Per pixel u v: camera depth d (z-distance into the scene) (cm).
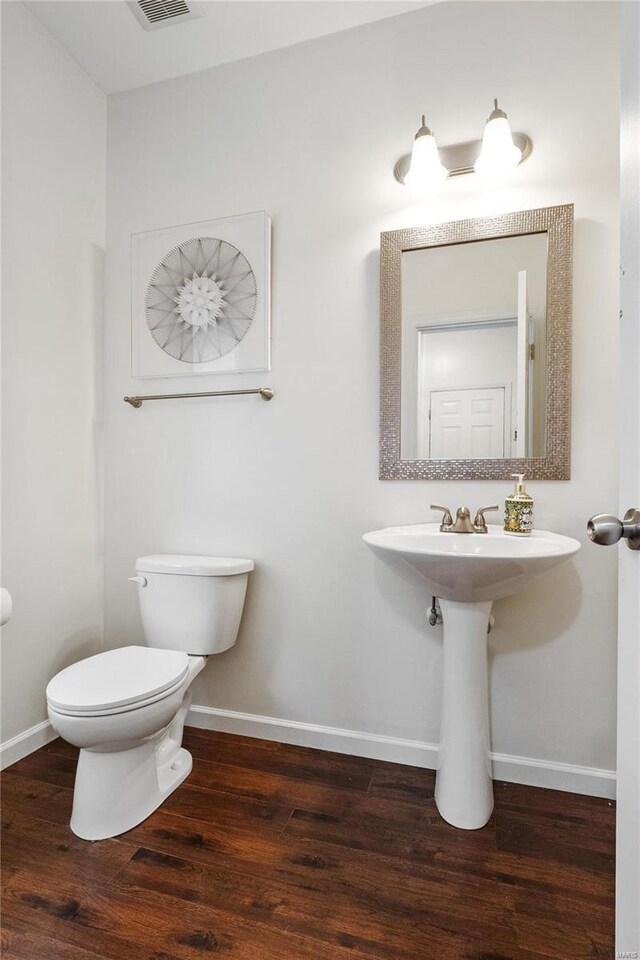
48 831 131
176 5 166
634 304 64
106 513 205
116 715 123
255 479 184
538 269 154
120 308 204
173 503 196
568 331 150
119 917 105
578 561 150
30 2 167
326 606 176
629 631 63
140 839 129
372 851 125
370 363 171
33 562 173
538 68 156
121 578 204
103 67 193
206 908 108
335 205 176
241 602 175
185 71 194
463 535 146
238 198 188
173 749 162
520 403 156
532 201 155
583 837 130
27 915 106
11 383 165
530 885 114
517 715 156
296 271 180
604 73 150
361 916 106
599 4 151
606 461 148
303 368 179
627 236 68
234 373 187
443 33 165
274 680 182
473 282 160
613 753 148
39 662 176
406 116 168
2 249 162
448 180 164
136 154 203
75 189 192
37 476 175
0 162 161
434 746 163
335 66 176
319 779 156
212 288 187
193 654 167
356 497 173
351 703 173
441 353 163
